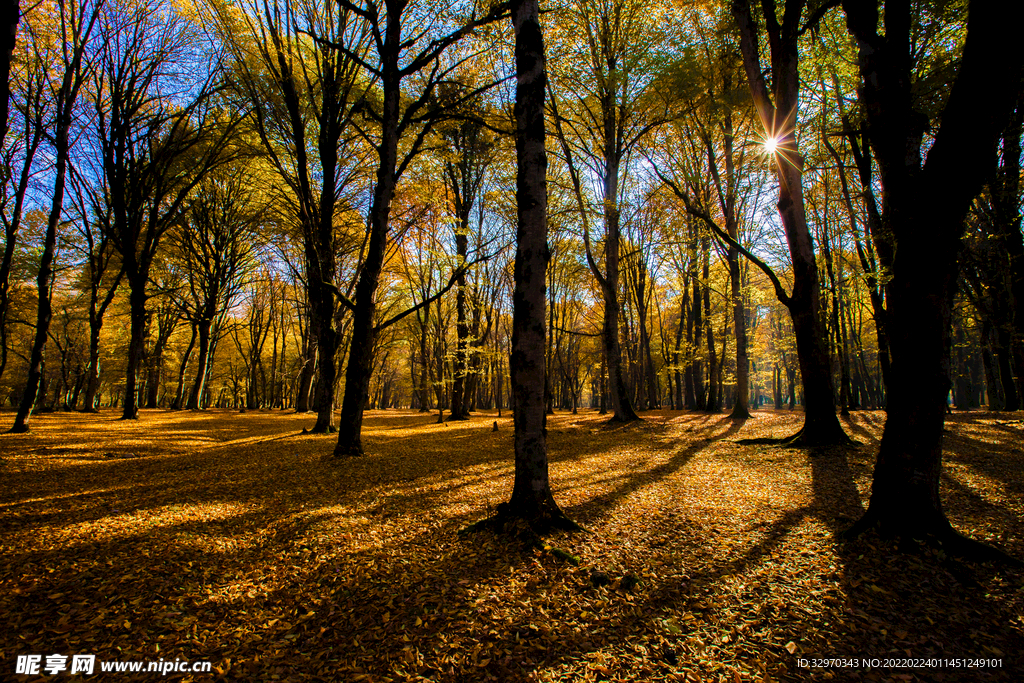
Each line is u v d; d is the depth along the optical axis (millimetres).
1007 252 12031
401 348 42000
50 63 15633
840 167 14062
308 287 28000
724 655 3102
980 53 3883
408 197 17609
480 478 8305
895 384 4637
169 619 3516
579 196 16562
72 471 8805
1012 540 4625
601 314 34625
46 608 3600
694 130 19328
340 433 10820
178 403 32344
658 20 16453
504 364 33844
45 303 14094
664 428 15609
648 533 5230
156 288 26953
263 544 5020
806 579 4043
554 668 2980
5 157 15500
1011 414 13953
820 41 11445
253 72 14422
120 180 18359
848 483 6957
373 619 3570
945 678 2850
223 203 26828
